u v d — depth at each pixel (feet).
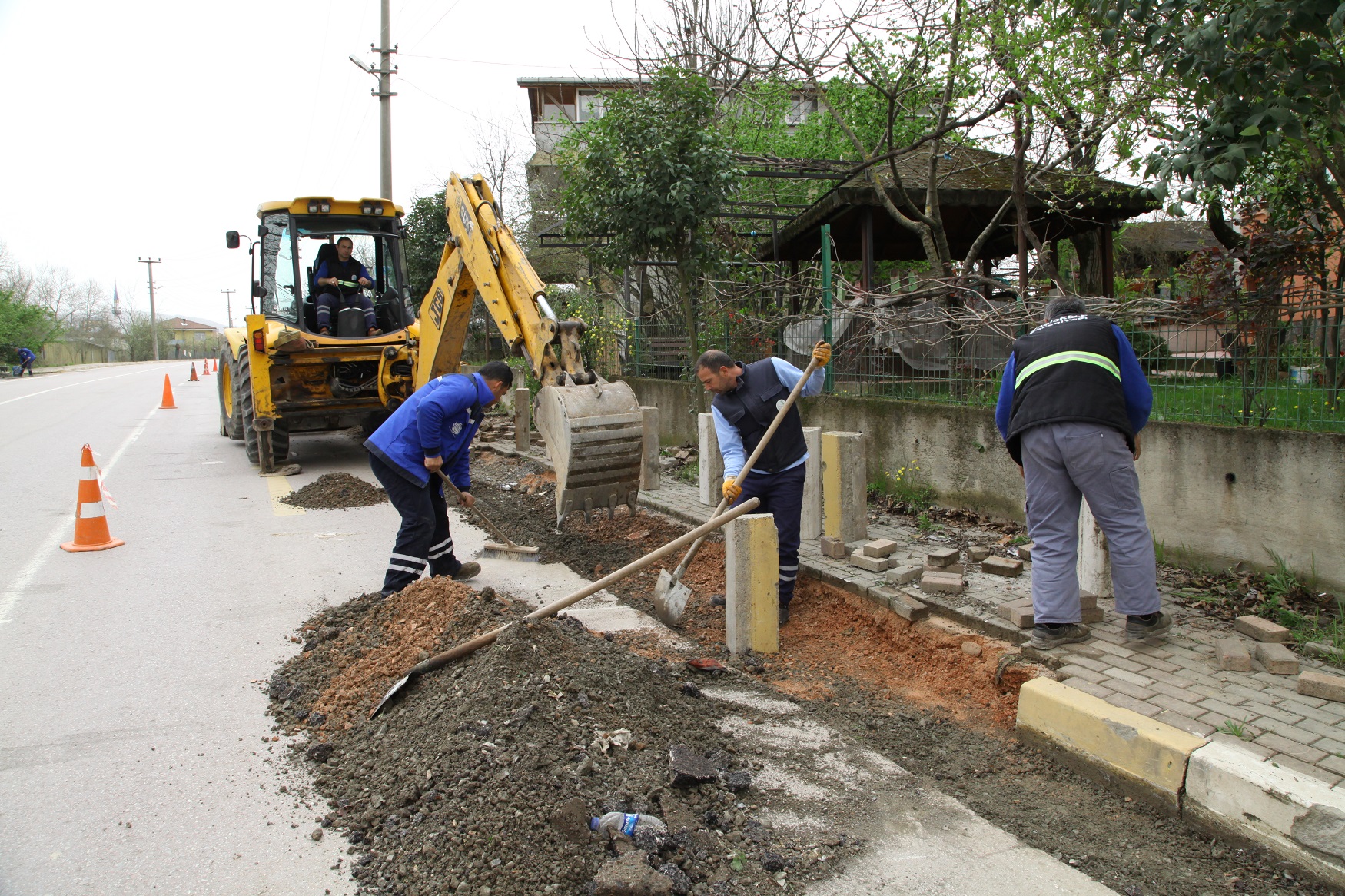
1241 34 11.43
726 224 36.17
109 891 8.38
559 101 79.05
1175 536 16.60
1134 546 12.65
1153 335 18.20
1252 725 10.18
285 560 20.49
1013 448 13.82
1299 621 13.50
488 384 18.60
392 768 10.24
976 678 13.24
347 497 27.40
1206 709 10.69
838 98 37.35
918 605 14.98
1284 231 18.17
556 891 7.98
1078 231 34.78
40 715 12.30
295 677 13.50
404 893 8.18
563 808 8.65
